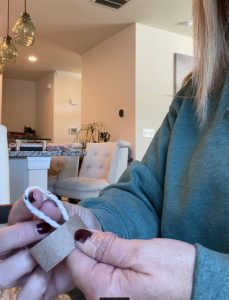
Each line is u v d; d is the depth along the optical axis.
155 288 0.27
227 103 0.56
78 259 0.31
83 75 5.11
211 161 0.53
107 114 4.51
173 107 0.69
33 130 6.88
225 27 0.62
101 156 3.28
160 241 0.31
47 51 5.02
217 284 0.27
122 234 0.50
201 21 0.63
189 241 0.54
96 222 0.48
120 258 0.30
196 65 0.64
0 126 1.38
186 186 0.56
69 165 3.43
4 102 6.83
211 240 0.52
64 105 6.36
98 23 3.97
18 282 0.36
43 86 6.77
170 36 4.27
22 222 0.36
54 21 3.89
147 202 0.62
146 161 0.67
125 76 4.14
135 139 3.96
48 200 0.35
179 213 0.56
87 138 4.91
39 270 0.36
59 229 0.33
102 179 3.07
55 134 6.24
